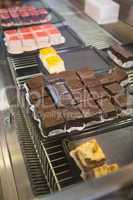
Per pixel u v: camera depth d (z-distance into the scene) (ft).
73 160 2.38
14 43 4.17
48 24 4.90
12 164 2.53
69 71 3.41
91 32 4.67
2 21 4.99
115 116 2.81
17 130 2.88
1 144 2.74
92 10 4.99
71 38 4.49
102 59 3.85
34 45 4.27
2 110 3.14
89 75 3.31
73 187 1.55
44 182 2.33
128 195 1.51
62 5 5.92
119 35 4.49
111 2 4.86
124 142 2.61
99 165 2.27
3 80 3.64
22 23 4.97
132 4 4.33
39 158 2.55
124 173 1.52
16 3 6.23
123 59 3.68
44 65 3.75
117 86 3.11
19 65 3.84
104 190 1.45
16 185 2.34
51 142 2.62
